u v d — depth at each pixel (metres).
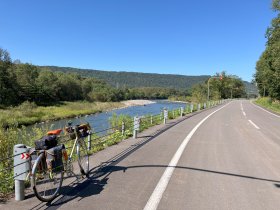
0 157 7.22
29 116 45.94
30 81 83.69
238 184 6.44
